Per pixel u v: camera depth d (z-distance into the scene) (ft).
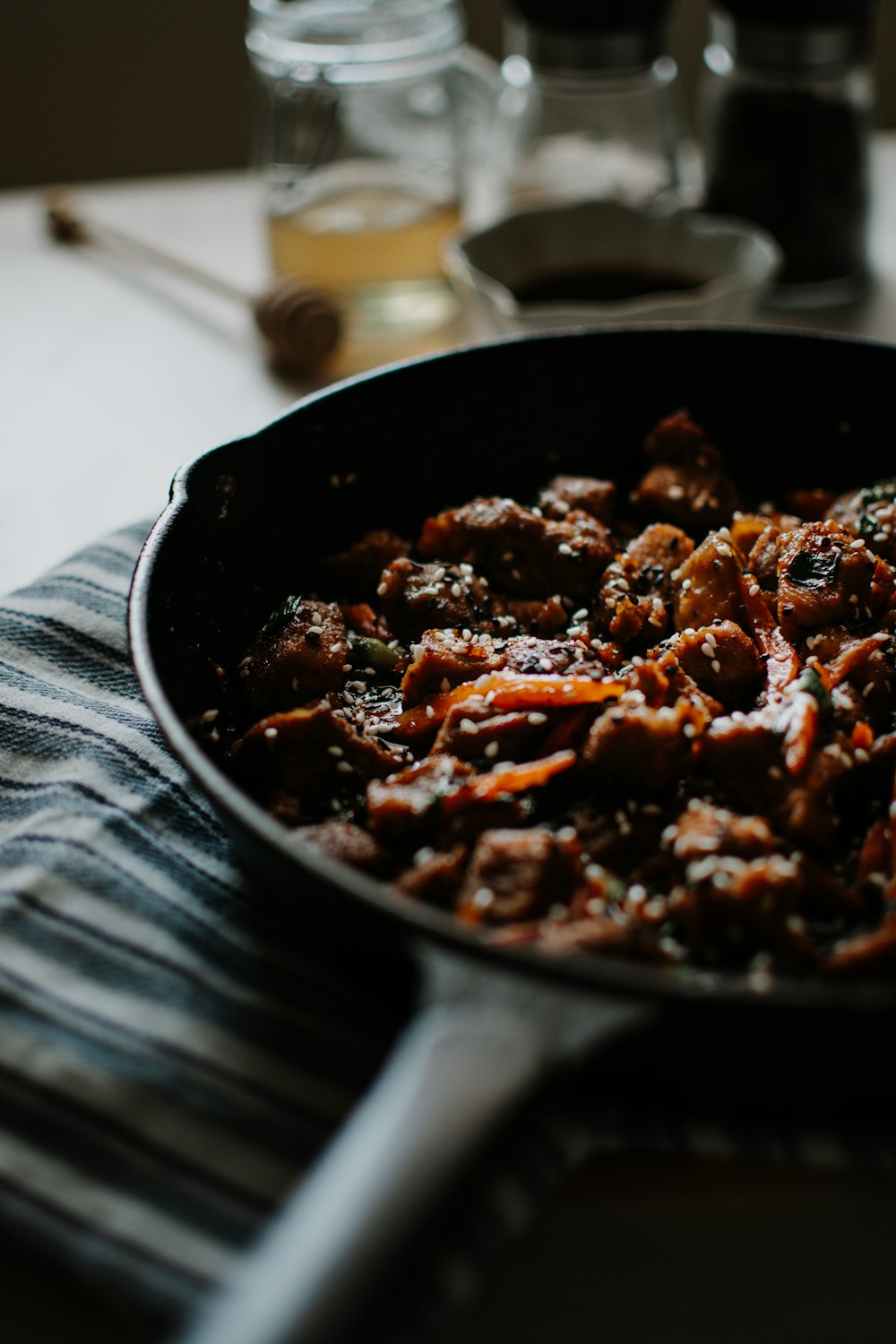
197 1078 1.39
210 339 2.52
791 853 1.58
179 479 1.66
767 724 1.61
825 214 2.42
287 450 1.78
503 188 2.63
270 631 1.75
